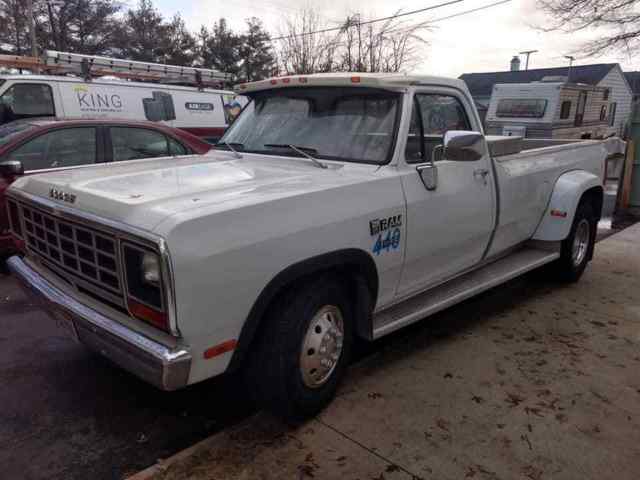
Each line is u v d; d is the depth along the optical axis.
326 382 3.27
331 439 3.04
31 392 3.54
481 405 3.40
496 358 4.04
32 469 2.83
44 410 3.35
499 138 4.63
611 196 11.30
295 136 3.93
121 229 2.51
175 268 2.36
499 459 2.90
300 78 3.96
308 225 2.89
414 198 3.56
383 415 3.27
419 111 3.73
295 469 2.79
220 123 11.55
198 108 11.14
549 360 4.02
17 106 8.66
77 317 2.85
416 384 3.63
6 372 3.78
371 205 3.27
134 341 2.54
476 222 4.21
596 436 3.11
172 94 10.69
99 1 39.31
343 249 3.09
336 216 3.04
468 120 4.25
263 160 3.87
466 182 4.04
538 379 3.73
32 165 5.82
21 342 4.24
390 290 3.67
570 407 3.40
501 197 4.46
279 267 2.76
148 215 2.50
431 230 3.75
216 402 3.48
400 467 2.82
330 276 3.18
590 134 18.11
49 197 3.13
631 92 37.44
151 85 10.38
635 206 10.09
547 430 3.16
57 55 10.21
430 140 3.86
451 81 4.07
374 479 2.73
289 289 2.99
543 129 16.31
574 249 5.66
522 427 3.18
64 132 6.09
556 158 5.35
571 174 5.46
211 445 2.97
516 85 17.02
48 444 3.04
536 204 5.04
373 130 3.63
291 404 3.05
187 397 3.53
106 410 3.37
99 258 2.75
